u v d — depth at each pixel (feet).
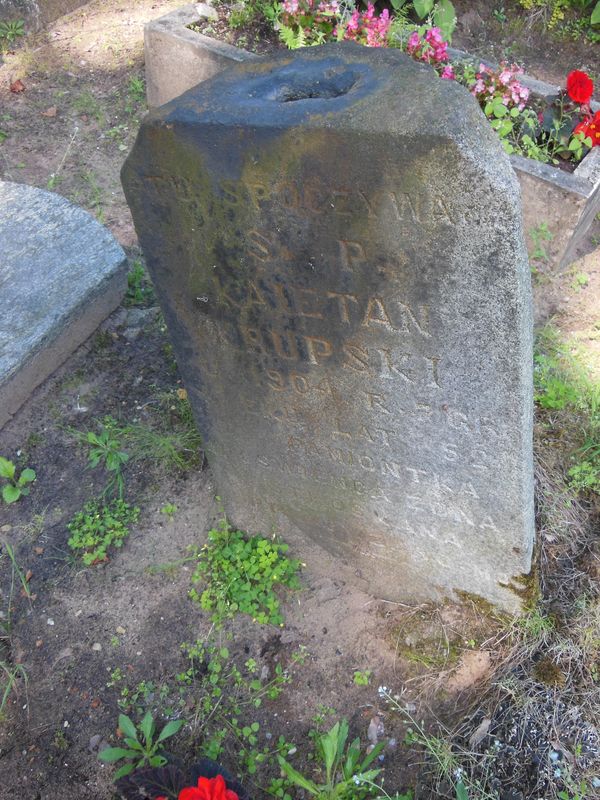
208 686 3.06
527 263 2.02
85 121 6.00
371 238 2.07
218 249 2.36
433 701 3.01
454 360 2.27
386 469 2.78
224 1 6.09
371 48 2.19
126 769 2.77
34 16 6.66
